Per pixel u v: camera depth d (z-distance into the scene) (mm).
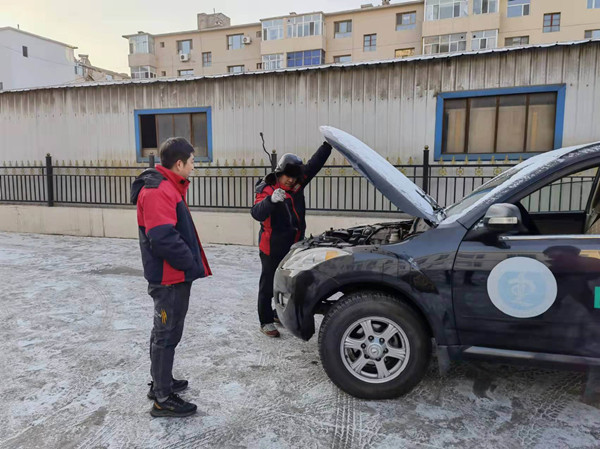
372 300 2672
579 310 2330
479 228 2510
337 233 3561
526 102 7320
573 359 2371
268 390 2887
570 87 7023
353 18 43062
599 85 6910
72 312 4473
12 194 10555
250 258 7215
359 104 8109
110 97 9672
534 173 2516
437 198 7871
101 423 2510
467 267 2484
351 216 8008
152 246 2318
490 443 2309
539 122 7309
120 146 9727
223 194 9148
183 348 3570
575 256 2324
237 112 8875
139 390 2891
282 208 3637
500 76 7324
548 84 7109
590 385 2902
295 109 8508
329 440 2346
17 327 4047
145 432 2422
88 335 3852
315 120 8406
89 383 2980
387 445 2297
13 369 3188
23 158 10484
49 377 3064
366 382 2707
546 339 2400
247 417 2570
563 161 2477
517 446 2281
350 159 2924
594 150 2453
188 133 9375
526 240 2420
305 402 2734
